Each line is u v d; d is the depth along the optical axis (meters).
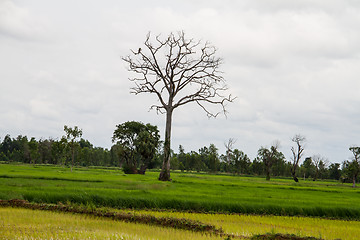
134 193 31.58
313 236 19.45
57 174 54.00
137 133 108.12
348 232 21.33
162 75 64.62
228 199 31.16
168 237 17.20
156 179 59.81
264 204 28.75
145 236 17.11
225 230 20.33
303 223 24.19
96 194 28.42
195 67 65.81
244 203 28.72
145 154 94.19
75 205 24.70
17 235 16.08
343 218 27.75
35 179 42.47
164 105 63.66
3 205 24.64
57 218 20.56
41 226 18.17
